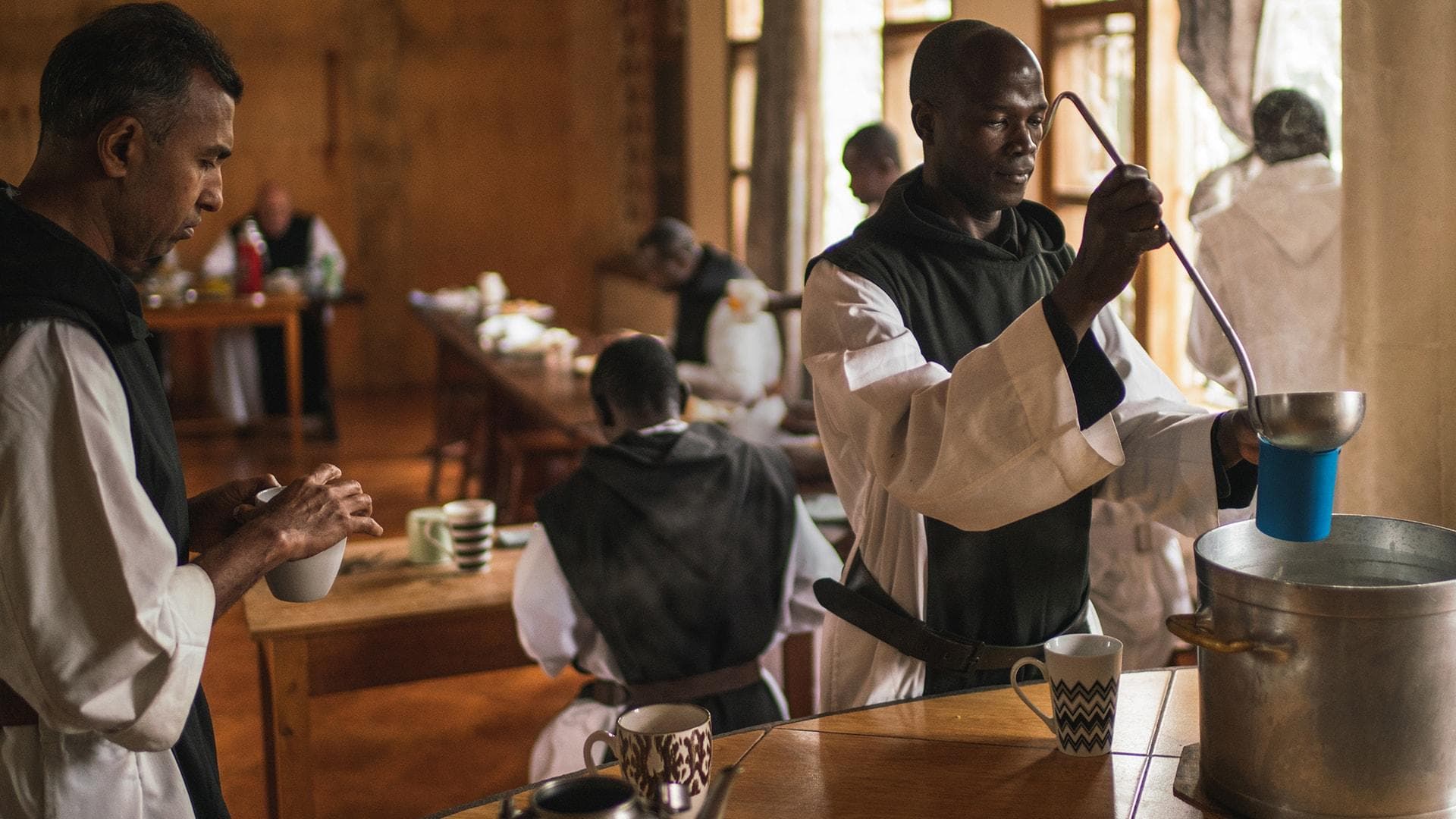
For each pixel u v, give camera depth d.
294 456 7.20
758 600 2.34
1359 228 2.10
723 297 4.43
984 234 1.71
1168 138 3.82
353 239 9.40
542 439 4.92
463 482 6.12
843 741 1.46
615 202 9.20
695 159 7.38
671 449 2.32
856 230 1.73
